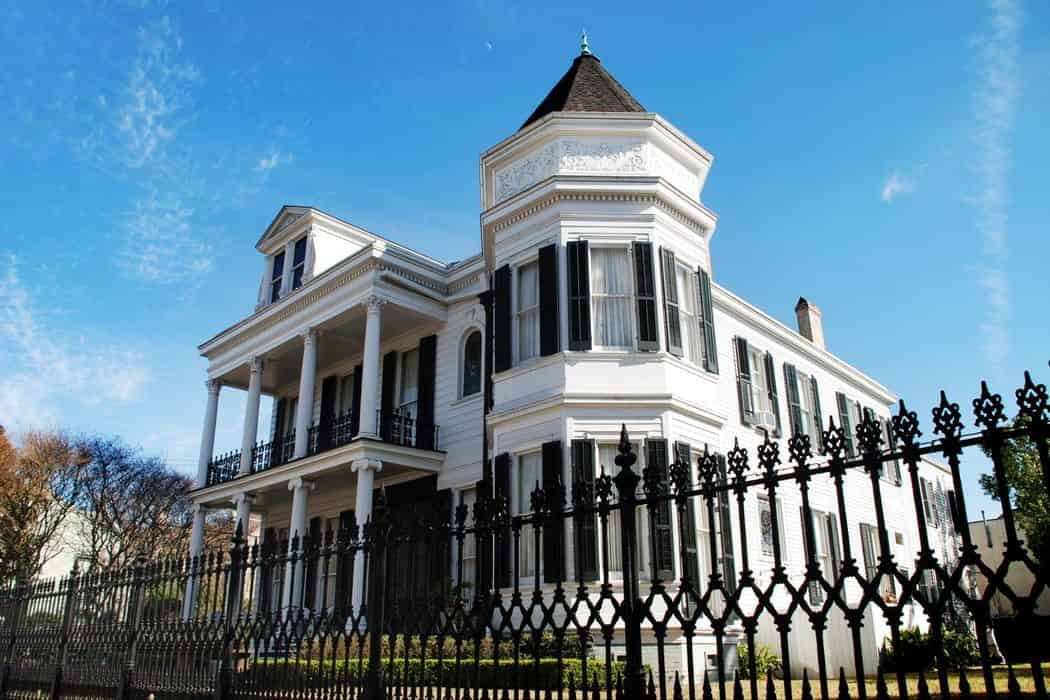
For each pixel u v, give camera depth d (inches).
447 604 232.2
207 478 922.1
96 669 360.8
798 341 872.3
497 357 625.3
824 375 938.7
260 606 288.5
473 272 782.5
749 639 158.9
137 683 333.1
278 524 939.3
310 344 816.9
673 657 482.3
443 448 759.7
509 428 596.4
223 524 1640.0
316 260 887.7
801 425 832.3
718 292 735.7
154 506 1489.9
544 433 569.3
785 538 741.3
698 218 648.4
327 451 734.5
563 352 573.3
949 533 1091.9
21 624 439.8
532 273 630.5
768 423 768.3
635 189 606.9
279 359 926.4
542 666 379.2
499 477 585.0
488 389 675.4
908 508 1001.5
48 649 403.5
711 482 175.9
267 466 877.2
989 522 1135.0
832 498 837.2
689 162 666.8
